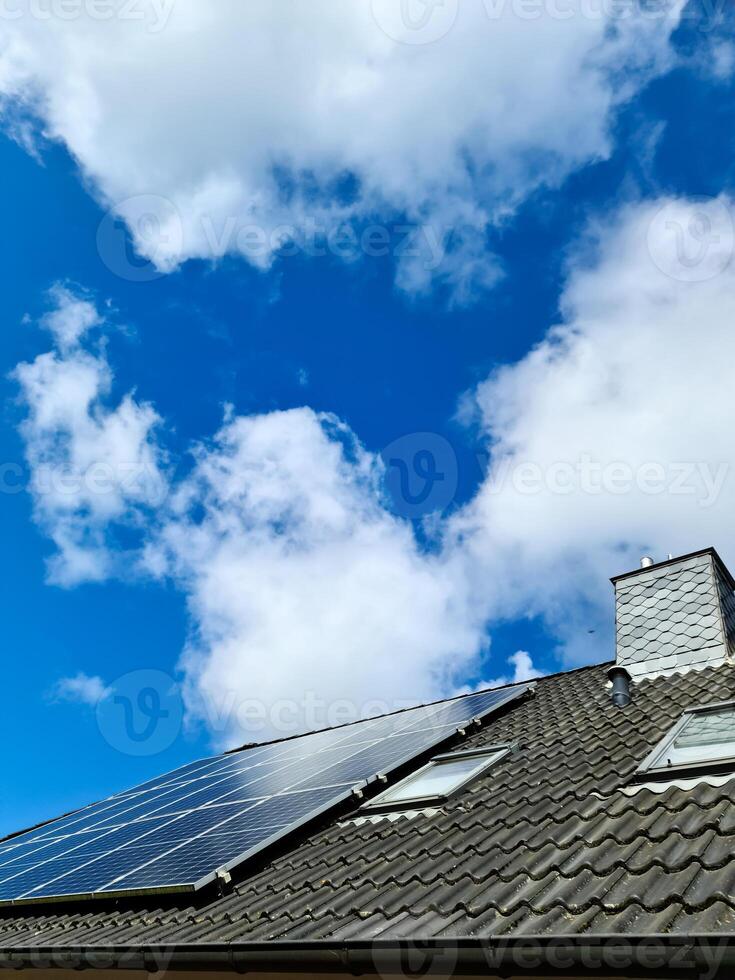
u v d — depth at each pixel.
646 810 4.84
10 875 9.45
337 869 5.84
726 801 4.51
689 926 3.29
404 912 4.54
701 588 9.68
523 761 7.07
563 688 10.09
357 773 8.09
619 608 10.34
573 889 4.06
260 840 6.68
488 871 4.71
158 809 10.28
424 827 6.09
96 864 8.16
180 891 6.12
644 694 8.32
